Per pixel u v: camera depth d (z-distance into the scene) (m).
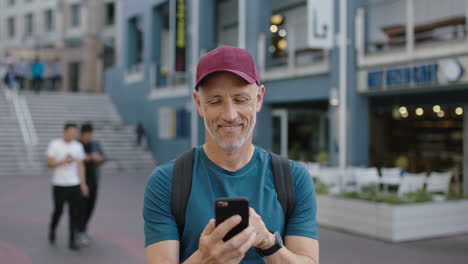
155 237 1.53
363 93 11.20
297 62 13.83
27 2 39.69
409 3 10.02
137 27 24.70
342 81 11.00
